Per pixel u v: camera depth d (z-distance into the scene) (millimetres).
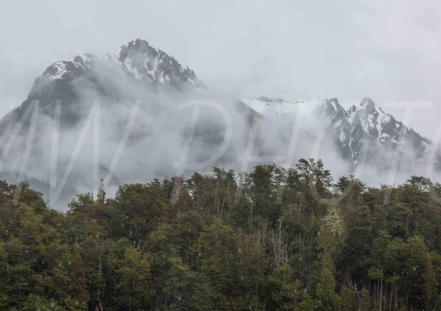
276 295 78750
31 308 64188
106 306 78812
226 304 77438
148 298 77438
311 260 90750
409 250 85500
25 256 70562
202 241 87812
